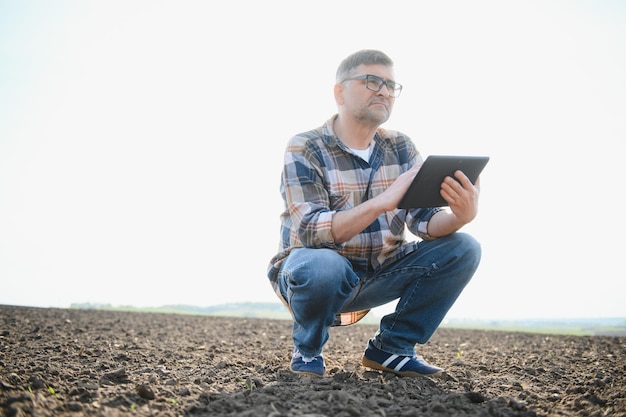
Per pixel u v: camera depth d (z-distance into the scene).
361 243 3.14
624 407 2.55
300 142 3.11
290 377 3.01
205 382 2.85
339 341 5.85
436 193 2.92
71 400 2.33
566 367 3.85
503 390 2.95
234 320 8.05
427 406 2.46
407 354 3.22
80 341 4.55
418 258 3.14
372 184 3.20
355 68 3.06
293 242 3.12
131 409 2.27
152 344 4.68
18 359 3.36
